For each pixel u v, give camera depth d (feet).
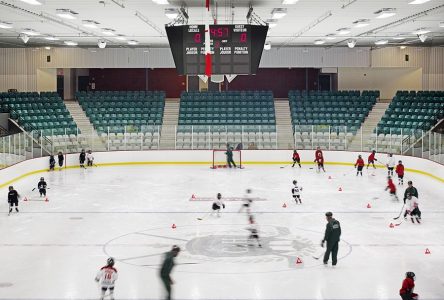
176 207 76.38
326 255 49.39
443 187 92.99
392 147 119.75
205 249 55.16
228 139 128.47
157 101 144.36
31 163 107.55
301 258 52.01
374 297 41.83
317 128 129.39
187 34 71.87
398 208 75.77
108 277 40.06
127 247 55.98
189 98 144.56
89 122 135.85
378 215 71.31
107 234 61.31
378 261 51.03
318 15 90.58
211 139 128.57
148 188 92.63
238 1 76.74
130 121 134.92
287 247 55.88
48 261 51.11
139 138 128.26
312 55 151.23
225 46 72.18
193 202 80.02
